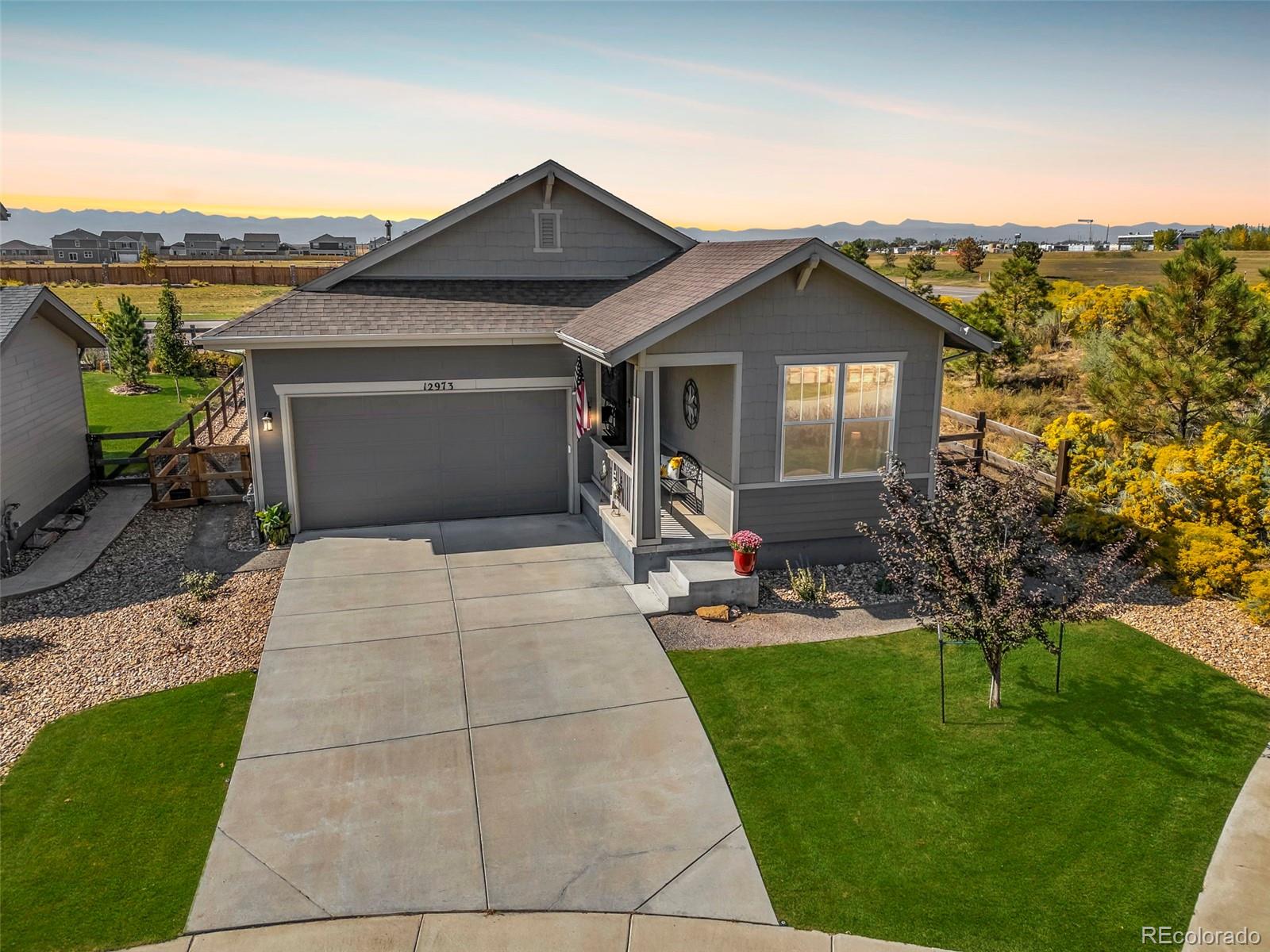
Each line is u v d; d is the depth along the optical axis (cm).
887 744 811
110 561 1296
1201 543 1143
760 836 688
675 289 1279
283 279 6906
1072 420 1505
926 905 615
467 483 1488
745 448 1193
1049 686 915
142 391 2714
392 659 972
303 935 587
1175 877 637
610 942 586
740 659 984
